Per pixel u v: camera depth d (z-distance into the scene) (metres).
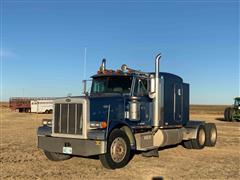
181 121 14.21
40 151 13.84
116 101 10.96
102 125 10.01
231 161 11.94
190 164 11.29
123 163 10.55
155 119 12.38
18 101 67.69
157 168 10.55
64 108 10.43
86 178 9.20
